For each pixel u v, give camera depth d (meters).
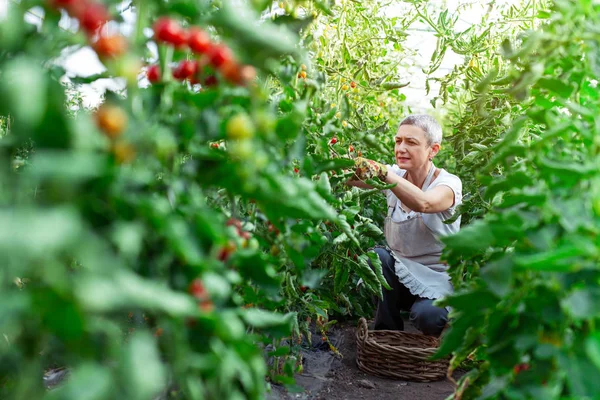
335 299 2.86
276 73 1.17
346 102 1.60
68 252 0.56
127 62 0.63
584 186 0.94
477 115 3.31
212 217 0.73
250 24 0.68
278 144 0.95
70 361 0.65
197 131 0.78
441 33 2.85
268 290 0.85
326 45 2.33
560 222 0.86
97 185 0.59
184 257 0.66
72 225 0.50
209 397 0.73
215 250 0.74
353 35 2.87
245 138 0.73
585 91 1.12
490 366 1.01
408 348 2.47
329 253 2.12
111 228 0.62
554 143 1.11
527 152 1.01
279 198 0.79
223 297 0.77
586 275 0.84
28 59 0.56
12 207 0.54
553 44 0.99
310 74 1.42
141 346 0.55
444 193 2.58
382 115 3.64
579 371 0.82
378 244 3.47
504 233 0.91
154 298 0.55
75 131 0.55
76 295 0.50
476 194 2.30
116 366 0.59
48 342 0.76
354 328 3.31
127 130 0.65
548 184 0.99
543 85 1.01
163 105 0.77
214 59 0.72
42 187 0.67
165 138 0.69
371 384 2.40
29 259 0.51
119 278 0.54
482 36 2.78
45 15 0.65
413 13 3.17
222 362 0.67
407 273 2.75
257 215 1.15
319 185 1.09
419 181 2.80
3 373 0.69
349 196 1.95
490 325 0.98
